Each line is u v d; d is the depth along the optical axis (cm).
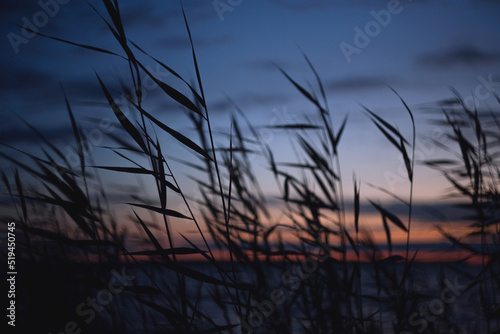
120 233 200
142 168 117
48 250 162
